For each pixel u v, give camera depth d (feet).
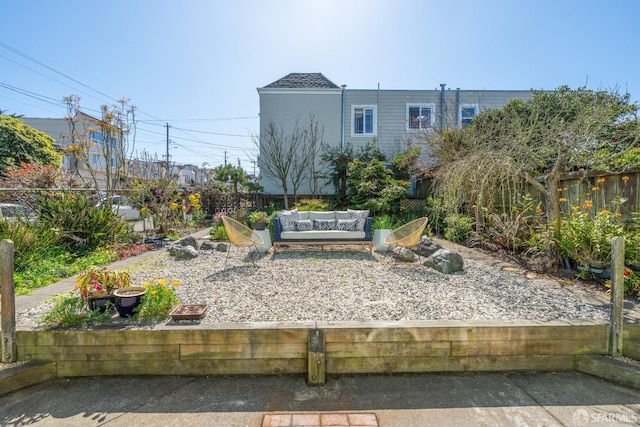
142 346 8.54
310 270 16.46
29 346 8.48
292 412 7.19
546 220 17.48
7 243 8.34
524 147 15.35
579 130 14.84
